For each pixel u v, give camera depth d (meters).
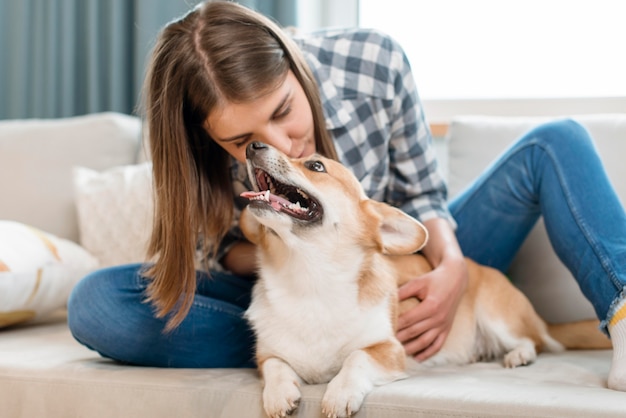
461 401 1.20
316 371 1.51
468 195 2.00
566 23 2.72
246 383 1.42
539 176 1.79
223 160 1.76
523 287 2.14
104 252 2.42
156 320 1.57
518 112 2.71
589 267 1.54
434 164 1.96
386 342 1.50
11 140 2.79
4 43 3.27
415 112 1.91
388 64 1.85
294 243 1.51
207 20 1.55
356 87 1.84
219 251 1.93
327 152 1.73
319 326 1.50
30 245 2.16
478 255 2.01
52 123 2.84
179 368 1.60
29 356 1.66
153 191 1.62
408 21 2.92
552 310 2.09
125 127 2.81
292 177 1.51
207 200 1.71
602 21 2.67
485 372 1.56
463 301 1.88
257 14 1.60
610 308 1.44
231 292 1.84
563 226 1.63
